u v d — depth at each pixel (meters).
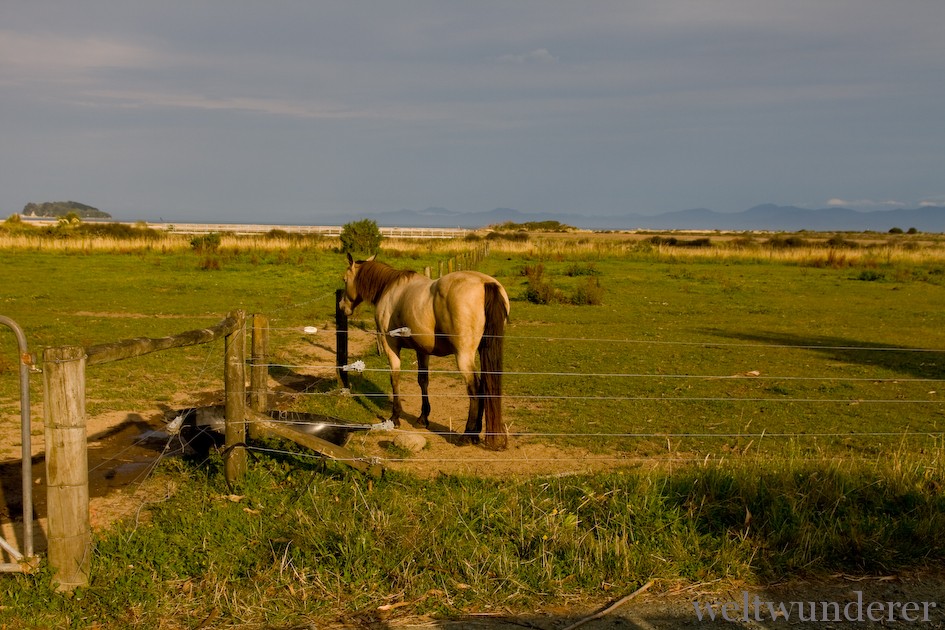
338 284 24.66
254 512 5.33
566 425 8.32
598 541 4.73
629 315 19.09
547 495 5.58
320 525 4.87
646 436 7.72
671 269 34.81
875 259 39.50
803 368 12.25
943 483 5.75
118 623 3.96
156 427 7.97
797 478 5.80
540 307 20.48
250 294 21.61
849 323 18.34
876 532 4.94
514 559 4.55
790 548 4.84
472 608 4.16
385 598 4.19
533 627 3.98
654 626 4.01
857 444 7.69
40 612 4.00
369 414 8.64
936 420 8.84
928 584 4.53
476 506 5.32
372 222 38.38
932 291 26.89
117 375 10.49
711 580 4.50
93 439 7.52
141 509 5.54
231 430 5.88
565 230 103.31
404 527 4.81
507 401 9.60
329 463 6.39
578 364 12.16
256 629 3.92
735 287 26.88
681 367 12.10
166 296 20.69
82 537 4.25
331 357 12.61
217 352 12.56
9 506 5.70
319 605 4.10
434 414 8.86
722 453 7.12
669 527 5.04
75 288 22.05
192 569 4.49
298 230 67.62
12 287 21.81
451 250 41.09
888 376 11.70
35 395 9.23
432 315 7.42
